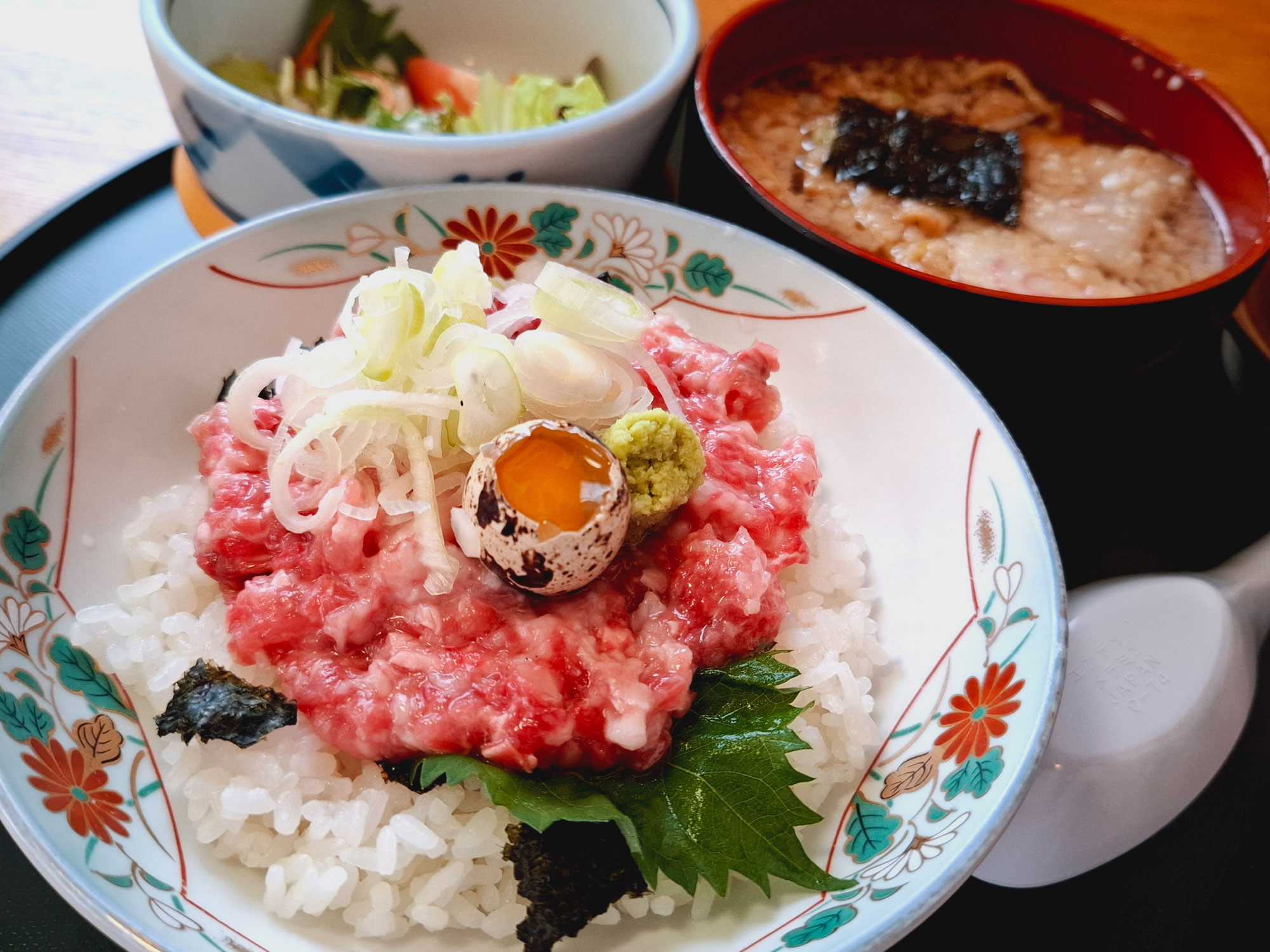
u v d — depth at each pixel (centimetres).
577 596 15
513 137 21
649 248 21
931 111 28
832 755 16
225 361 19
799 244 21
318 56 28
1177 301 20
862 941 12
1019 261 24
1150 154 27
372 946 14
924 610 18
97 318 18
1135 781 17
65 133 26
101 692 15
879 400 20
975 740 15
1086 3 32
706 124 23
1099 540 21
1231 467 23
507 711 14
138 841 14
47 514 16
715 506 16
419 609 15
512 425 16
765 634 16
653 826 14
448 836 15
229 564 16
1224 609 19
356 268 21
